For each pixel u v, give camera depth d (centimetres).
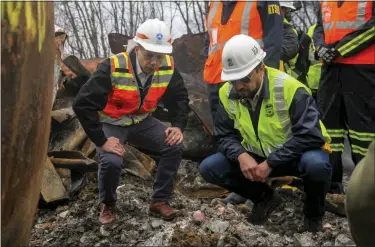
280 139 318
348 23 402
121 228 342
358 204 152
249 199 355
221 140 342
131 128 354
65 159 416
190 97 502
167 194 356
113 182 334
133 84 335
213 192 425
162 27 330
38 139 192
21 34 183
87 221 355
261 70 314
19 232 193
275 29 406
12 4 181
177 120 360
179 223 338
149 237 333
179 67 638
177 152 352
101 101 329
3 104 180
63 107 494
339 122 411
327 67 408
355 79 395
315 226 328
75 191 409
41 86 190
